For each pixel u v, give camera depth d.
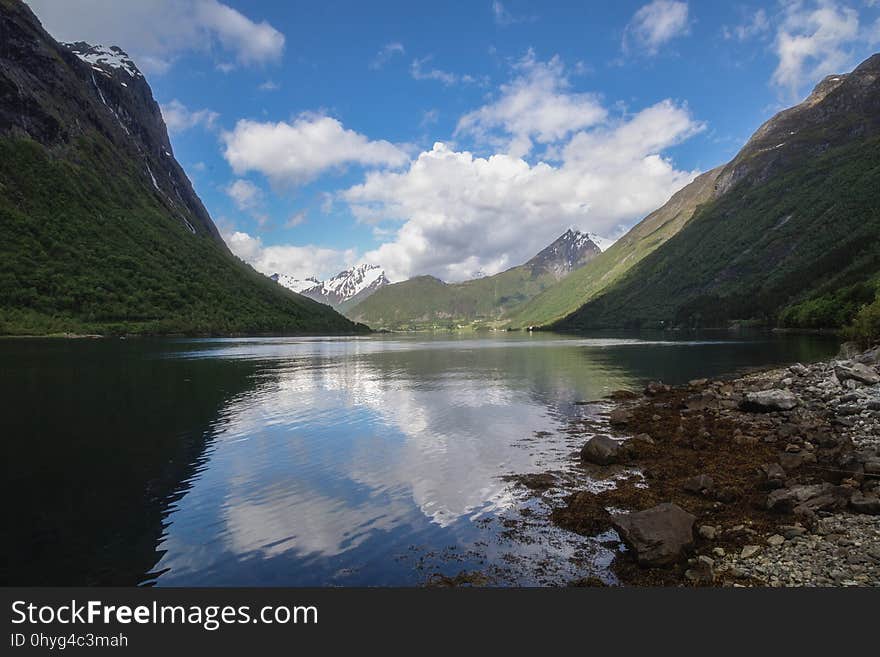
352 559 14.47
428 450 26.16
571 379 56.38
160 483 21.36
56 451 26.42
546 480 20.84
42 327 146.38
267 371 66.81
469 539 15.48
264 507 18.56
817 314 139.62
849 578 11.99
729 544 14.05
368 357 94.62
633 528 14.16
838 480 18.06
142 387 49.81
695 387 44.16
